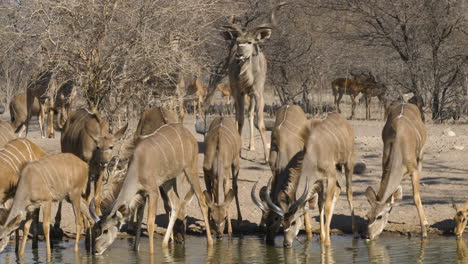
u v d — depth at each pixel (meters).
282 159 17.44
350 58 46.66
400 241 16.80
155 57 22.05
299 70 44.44
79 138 18.36
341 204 20.19
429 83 39.62
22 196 15.06
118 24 21.89
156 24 22.92
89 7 21.36
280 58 43.66
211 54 36.19
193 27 24.00
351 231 18.11
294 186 16.47
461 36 40.09
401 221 18.38
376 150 26.64
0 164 15.80
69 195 15.97
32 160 16.61
